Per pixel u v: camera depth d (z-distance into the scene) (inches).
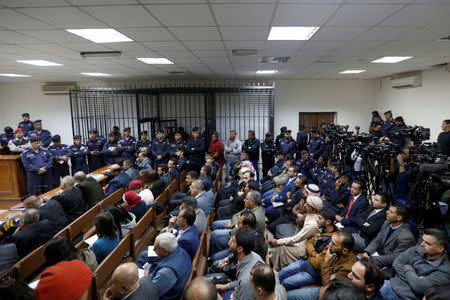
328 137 293.3
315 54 209.5
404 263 99.3
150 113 398.9
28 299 59.9
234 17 121.8
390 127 307.6
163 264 94.2
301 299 98.7
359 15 120.5
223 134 402.6
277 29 143.9
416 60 241.6
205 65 258.8
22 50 185.3
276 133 402.3
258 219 135.9
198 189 162.1
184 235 112.7
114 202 181.9
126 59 222.5
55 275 64.0
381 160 194.7
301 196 164.1
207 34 149.9
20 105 405.1
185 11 113.4
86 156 303.9
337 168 189.8
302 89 394.6
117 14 116.2
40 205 136.9
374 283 75.6
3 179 231.1
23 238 111.2
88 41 162.6
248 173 198.1
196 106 400.2
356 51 199.2
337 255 95.8
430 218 142.6
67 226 131.0
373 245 119.9
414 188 155.8
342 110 398.3
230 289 101.9
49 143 302.8
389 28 140.9
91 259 98.1
